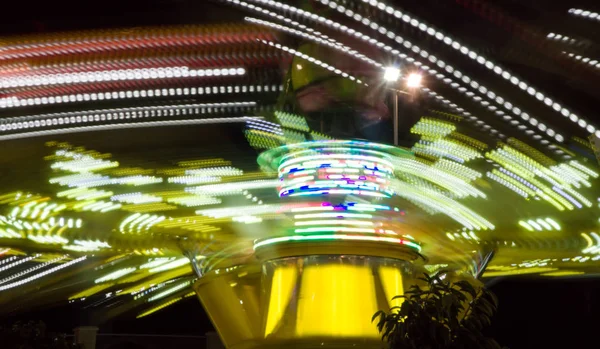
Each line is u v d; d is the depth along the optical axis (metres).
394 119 10.78
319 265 10.52
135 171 11.23
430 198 11.25
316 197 10.73
